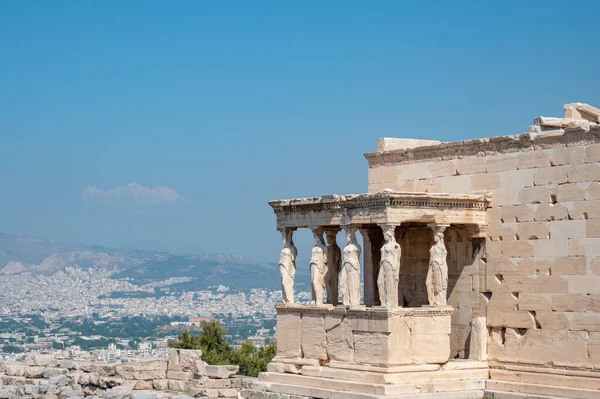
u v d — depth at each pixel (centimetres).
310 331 4106
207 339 6712
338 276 4256
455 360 3978
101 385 4609
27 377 4825
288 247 4300
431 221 3916
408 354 3828
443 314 3900
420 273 4272
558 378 3725
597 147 3662
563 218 3756
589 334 3669
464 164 4084
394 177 4350
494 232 3975
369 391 3766
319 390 3919
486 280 3994
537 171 3841
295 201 4212
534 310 3838
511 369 3894
